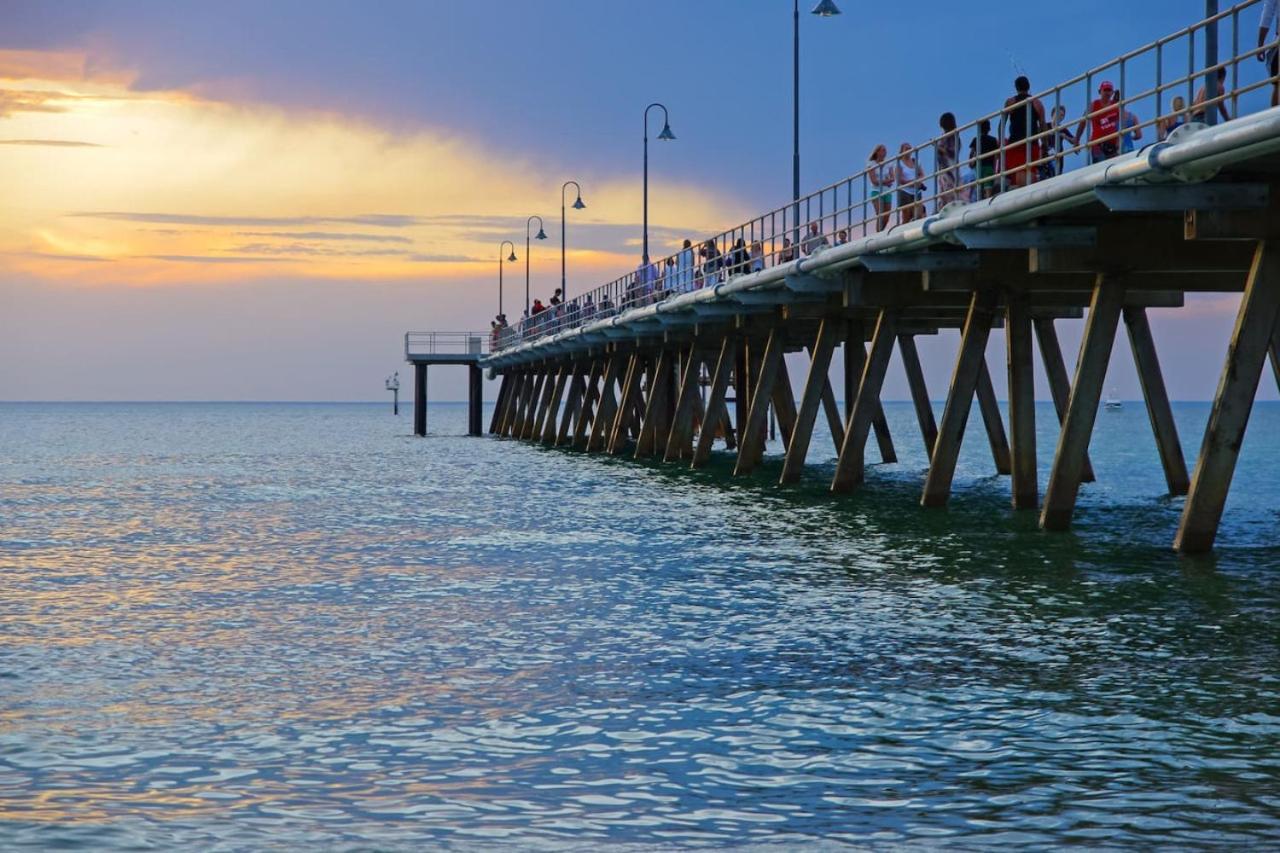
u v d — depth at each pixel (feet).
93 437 328.08
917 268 84.28
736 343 138.82
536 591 59.52
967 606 53.16
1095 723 35.19
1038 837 26.86
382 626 51.13
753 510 95.50
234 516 101.50
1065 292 95.76
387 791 30.32
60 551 77.92
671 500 107.24
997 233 69.26
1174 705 36.91
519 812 28.84
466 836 27.40
